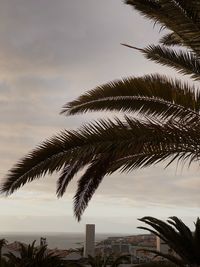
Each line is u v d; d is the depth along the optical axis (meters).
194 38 5.25
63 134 6.04
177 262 6.55
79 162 6.22
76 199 9.34
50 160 6.07
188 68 6.39
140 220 6.52
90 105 7.20
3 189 6.11
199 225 6.27
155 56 6.67
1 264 13.02
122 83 6.61
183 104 6.24
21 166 6.08
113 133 5.90
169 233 6.33
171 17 5.25
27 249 13.34
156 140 5.88
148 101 6.54
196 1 4.97
